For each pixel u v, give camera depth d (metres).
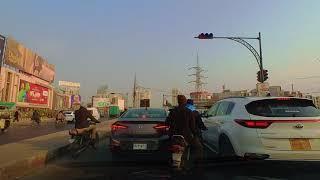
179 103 8.57
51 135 18.81
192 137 8.41
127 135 10.73
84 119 12.52
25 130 30.59
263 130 8.39
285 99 8.88
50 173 9.62
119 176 8.87
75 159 11.78
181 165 8.47
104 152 13.23
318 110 8.80
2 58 48.78
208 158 10.58
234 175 8.63
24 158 10.36
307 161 9.02
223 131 9.62
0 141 19.28
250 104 8.88
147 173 9.20
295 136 8.29
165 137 10.62
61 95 82.56
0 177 8.73
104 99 96.94
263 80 26.39
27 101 59.12
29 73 60.44
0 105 29.67
